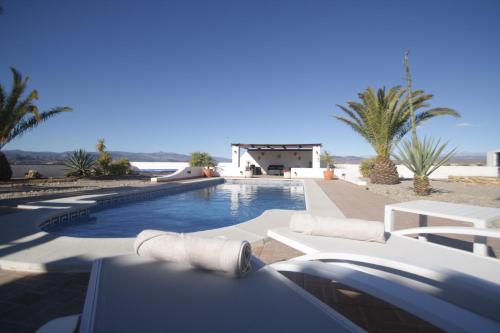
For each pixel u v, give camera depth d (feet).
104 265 6.63
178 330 4.00
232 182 66.28
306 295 5.22
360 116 52.70
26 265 10.73
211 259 6.07
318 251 8.38
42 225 19.06
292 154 91.61
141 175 72.54
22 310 7.95
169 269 6.42
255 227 17.15
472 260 7.41
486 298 5.66
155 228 22.61
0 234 14.82
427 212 12.07
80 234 20.38
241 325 4.15
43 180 50.11
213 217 27.14
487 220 10.48
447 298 6.43
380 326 7.40
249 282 5.78
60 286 9.50
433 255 7.79
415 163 34.65
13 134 47.32
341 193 37.81
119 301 4.87
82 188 39.27
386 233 10.28
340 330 4.06
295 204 35.65
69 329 4.11
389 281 5.79
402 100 46.42
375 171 51.21
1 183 44.70
